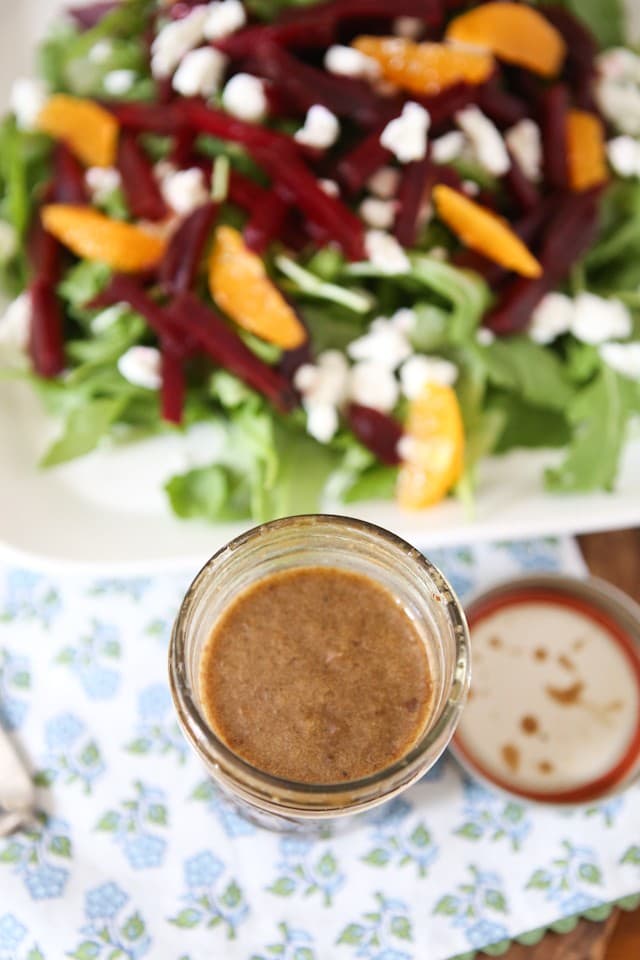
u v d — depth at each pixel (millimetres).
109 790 515
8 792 509
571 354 605
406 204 592
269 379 576
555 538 565
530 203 608
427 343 595
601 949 501
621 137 624
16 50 648
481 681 525
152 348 589
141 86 624
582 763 517
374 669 446
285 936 497
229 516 569
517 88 625
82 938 493
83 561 541
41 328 591
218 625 451
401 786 417
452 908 502
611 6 653
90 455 581
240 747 437
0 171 620
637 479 584
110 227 589
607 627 536
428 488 566
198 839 509
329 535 443
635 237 618
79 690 530
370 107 597
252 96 594
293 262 601
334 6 605
